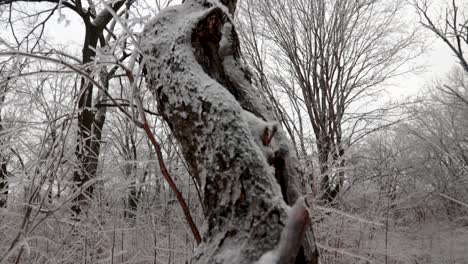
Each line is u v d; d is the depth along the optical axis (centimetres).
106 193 390
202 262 131
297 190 147
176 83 159
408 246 665
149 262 440
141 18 204
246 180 131
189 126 152
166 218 446
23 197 294
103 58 225
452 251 688
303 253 134
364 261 523
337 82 1012
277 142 152
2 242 297
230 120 141
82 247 348
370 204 629
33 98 270
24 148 312
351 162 634
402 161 827
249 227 127
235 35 180
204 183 143
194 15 175
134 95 189
